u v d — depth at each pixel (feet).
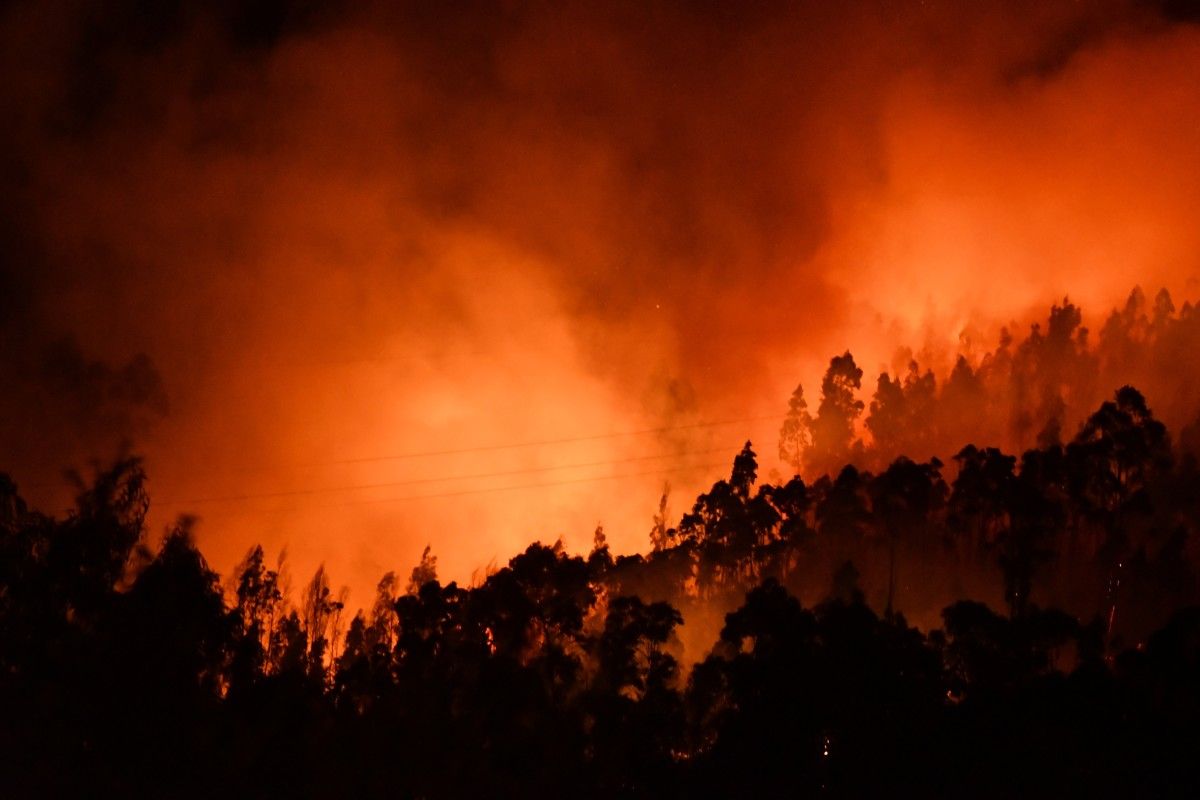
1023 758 188.85
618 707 216.54
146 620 179.73
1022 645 207.72
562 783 212.84
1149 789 182.19
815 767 198.49
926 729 196.95
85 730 171.01
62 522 192.03
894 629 207.62
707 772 202.49
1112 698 188.14
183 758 178.81
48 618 180.86
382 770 214.90
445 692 232.94
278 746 198.80
